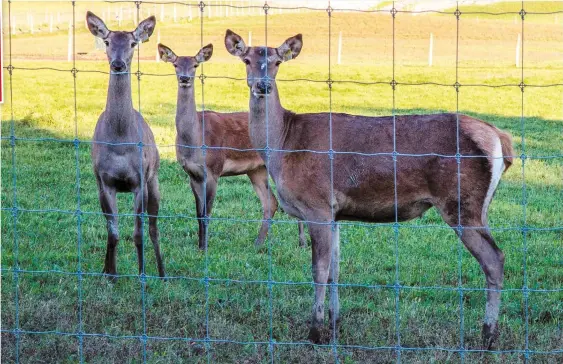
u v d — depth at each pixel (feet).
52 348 20.71
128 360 19.97
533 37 154.81
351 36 147.74
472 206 21.03
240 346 21.16
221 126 33.73
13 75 84.58
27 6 222.89
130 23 173.99
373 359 20.43
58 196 37.60
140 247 27.14
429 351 20.48
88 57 111.45
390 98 75.51
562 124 61.93
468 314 23.72
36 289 24.94
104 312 23.40
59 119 59.47
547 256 29.68
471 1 260.42
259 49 22.67
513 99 74.43
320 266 21.68
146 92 74.18
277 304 24.27
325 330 21.98
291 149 22.38
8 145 48.62
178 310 23.84
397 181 21.56
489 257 20.89
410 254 30.07
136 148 26.58
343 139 22.02
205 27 157.58
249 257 29.60
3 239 30.42
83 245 30.42
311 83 85.10
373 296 25.39
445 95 77.00
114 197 27.14
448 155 21.11
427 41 145.18
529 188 40.70
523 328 22.45
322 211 21.97
